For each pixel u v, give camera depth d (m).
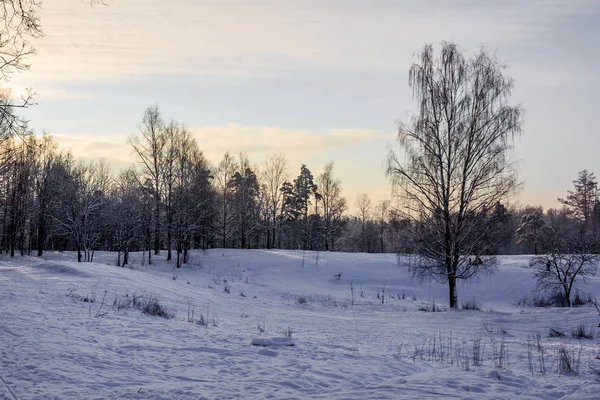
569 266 31.33
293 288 37.75
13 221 48.88
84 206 43.28
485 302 34.44
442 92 25.02
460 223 24.59
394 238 27.27
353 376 7.98
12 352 8.05
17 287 17.03
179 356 9.03
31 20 8.89
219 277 40.41
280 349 10.39
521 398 6.56
